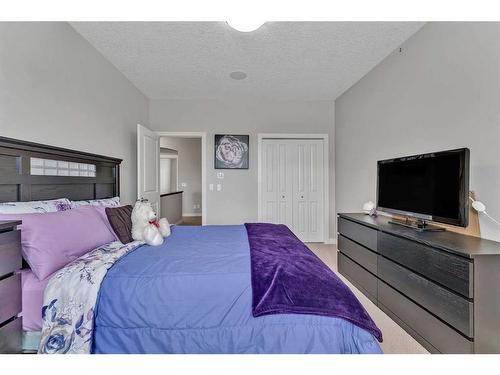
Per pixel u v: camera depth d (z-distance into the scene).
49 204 1.75
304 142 4.47
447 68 2.06
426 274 1.67
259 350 1.15
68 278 1.27
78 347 1.17
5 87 1.60
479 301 1.36
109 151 2.98
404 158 2.23
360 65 3.12
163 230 2.13
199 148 8.44
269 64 3.08
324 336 1.12
